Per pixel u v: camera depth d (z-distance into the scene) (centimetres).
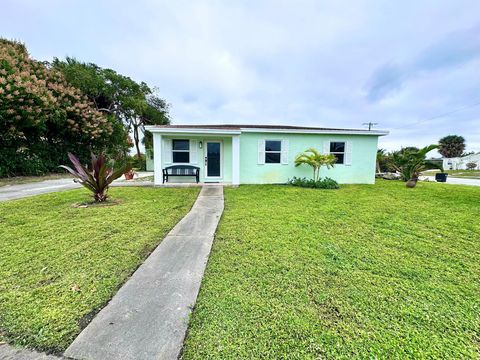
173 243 303
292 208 507
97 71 1666
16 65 1005
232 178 891
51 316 162
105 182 536
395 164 1232
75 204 512
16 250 270
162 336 146
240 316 166
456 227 383
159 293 193
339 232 352
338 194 709
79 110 1218
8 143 942
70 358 129
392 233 350
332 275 225
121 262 246
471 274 231
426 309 176
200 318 163
